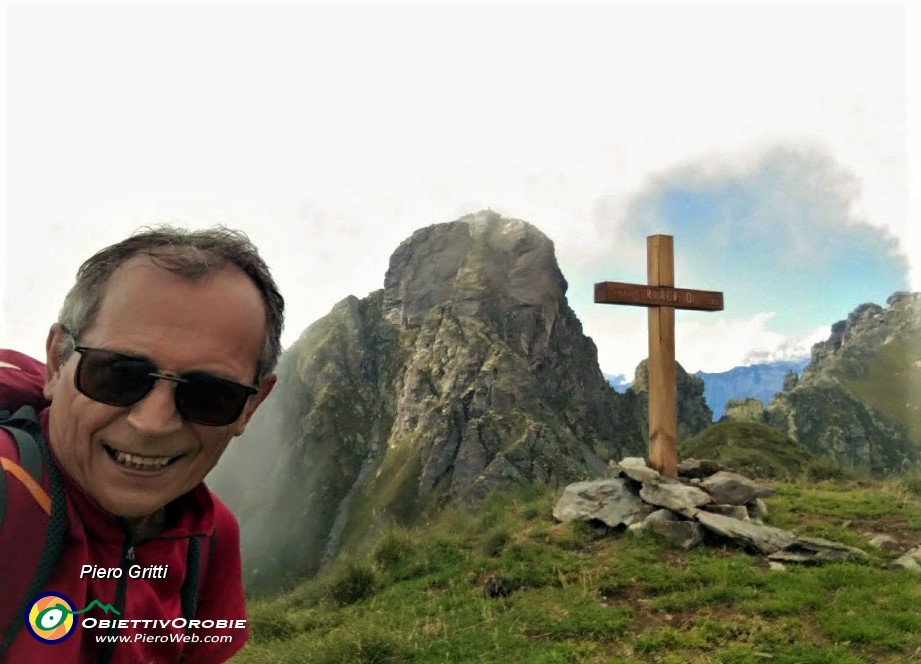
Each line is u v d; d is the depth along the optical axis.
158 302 1.19
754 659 4.84
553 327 171.75
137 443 1.17
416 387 156.12
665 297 9.44
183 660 1.61
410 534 9.61
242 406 1.27
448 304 173.12
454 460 133.38
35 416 1.29
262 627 7.36
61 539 1.18
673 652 5.14
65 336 1.25
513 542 8.35
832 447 172.88
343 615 7.39
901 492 9.91
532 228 185.75
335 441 157.25
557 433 138.38
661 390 9.39
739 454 21.62
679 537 7.77
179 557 1.50
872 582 6.25
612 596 6.50
